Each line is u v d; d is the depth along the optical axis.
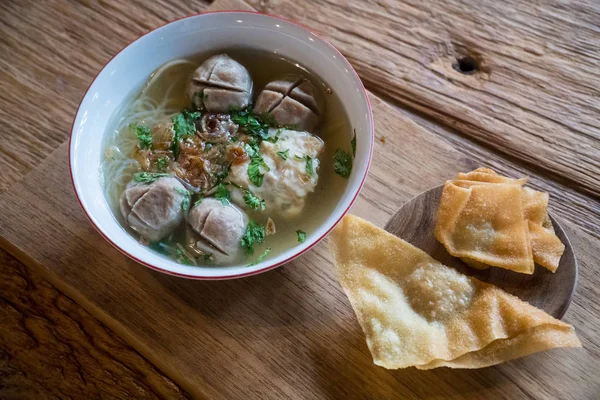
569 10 0.50
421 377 0.37
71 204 0.41
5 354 0.43
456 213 0.38
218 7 0.49
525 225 0.37
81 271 0.40
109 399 0.42
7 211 0.41
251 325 0.38
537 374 0.36
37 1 0.50
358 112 0.39
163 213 0.38
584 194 0.42
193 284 0.39
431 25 0.49
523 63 0.47
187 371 0.37
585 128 0.44
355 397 0.36
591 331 0.37
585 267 0.39
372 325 0.36
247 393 0.36
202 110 0.42
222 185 0.40
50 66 0.48
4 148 0.45
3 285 0.45
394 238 0.38
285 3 0.50
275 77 0.43
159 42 0.41
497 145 0.44
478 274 0.39
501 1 0.50
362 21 0.50
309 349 0.38
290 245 0.39
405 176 0.42
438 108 0.46
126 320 0.38
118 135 0.41
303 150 0.40
